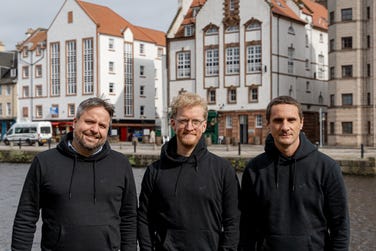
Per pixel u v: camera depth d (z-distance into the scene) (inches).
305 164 202.7
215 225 208.1
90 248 196.4
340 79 2011.6
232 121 2253.9
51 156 203.9
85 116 200.7
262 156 212.7
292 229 199.6
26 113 3105.3
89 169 203.3
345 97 2003.0
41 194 202.1
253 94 2210.9
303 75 2401.6
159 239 211.0
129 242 211.8
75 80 2878.9
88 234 196.2
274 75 2183.8
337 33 2021.4
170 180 209.3
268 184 205.3
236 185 213.3
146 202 216.2
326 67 2628.0
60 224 196.4
